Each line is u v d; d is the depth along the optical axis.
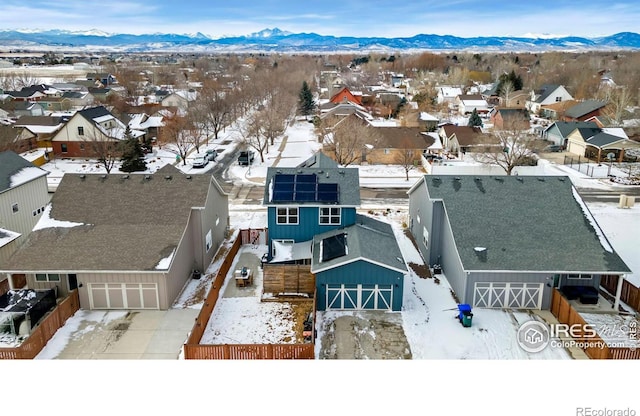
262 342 21.56
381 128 59.84
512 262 24.03
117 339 21.58
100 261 23.80
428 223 29.17
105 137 55.75
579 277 24.91
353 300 24.34
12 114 82.06
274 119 68.44
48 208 27.09
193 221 27.72
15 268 23.22
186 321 23.22
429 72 161.38
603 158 57.38
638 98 88.06
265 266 25.66
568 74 127.62
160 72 177.00
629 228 36.06
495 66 166.88
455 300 25.45
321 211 27.89
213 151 61.09
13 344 21.14
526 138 54.53
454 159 57.34
